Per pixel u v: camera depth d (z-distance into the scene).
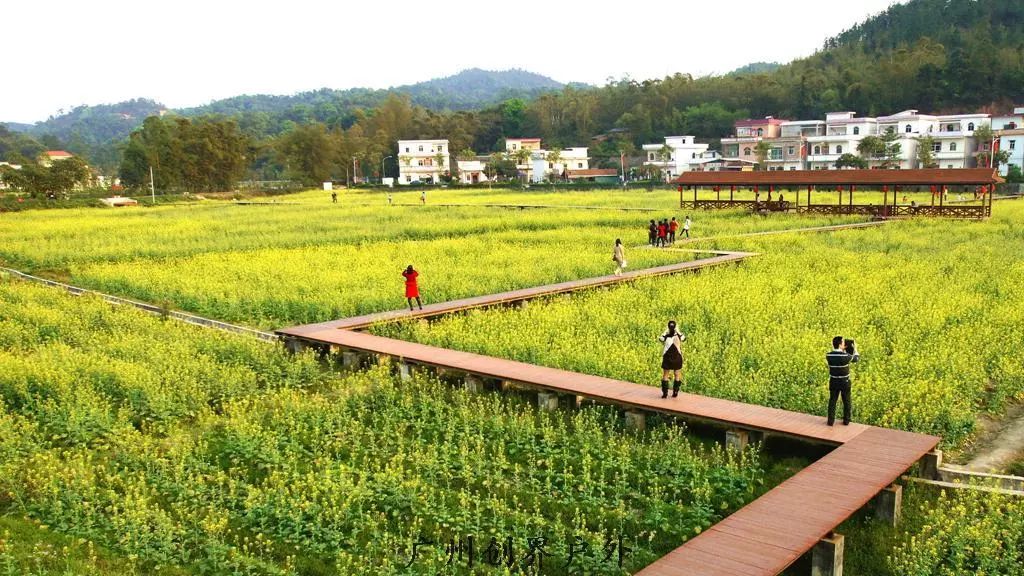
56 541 11.13
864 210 55.78
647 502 11.98
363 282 29.48
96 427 15.17
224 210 71.50
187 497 12.39
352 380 17.67
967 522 10.88
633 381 16.97
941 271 30.55
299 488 12.58
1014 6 145.62
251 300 26.44
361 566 10.38
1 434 14.20
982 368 17.38
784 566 9.27
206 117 123.00
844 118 109.44
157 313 25.77
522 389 17.25
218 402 16.97
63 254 38.69
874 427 13.55
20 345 21.09
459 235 48.16
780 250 38.59
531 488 12.66
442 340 20.84
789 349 18.45
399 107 152.62
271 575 10.36
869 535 11.09
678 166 120.88
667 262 35.03
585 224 52.56
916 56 126.25
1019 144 94.31
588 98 158.62
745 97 141.25
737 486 12.48
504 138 160.75
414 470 13.38
